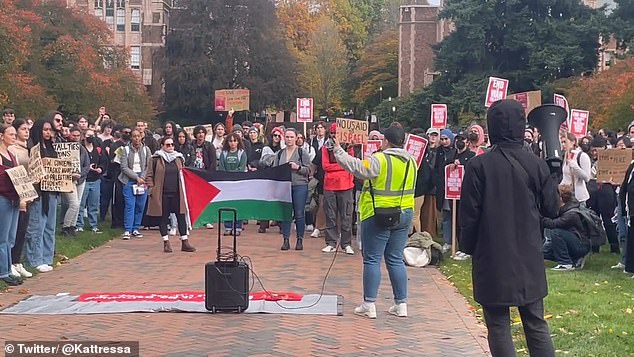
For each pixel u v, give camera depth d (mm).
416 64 75062
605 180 12938
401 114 46938
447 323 8516
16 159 10445
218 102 23984
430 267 12609
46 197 11695
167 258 13180
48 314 8703
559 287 10484
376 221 8484
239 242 15438
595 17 42312
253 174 12352
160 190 13758
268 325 8266
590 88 35688
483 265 5816
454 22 44000
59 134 12680
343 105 80562
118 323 8305
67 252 13352
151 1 83375
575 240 12219
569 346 7398
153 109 60469
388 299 9812
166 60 66250
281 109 69250
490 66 43594
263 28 66812
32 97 37938
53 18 51125
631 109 31188
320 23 80750
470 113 41188
